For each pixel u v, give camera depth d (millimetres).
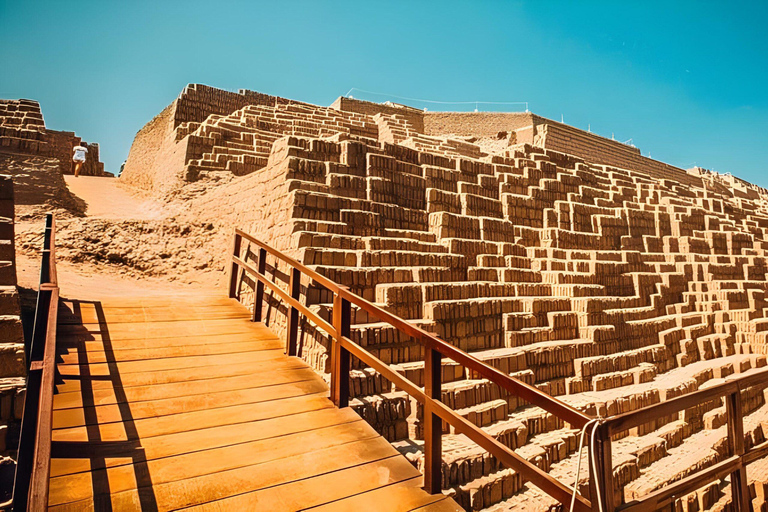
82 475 2814
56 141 22047
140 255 9328
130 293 7375
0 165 11844
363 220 8805
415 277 8016
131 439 3234
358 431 3713
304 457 3273
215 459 3131
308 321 5605
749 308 16484
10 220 4293
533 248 12164
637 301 13078
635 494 6816
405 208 10453
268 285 5816
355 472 3158
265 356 5125
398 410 5551
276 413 3883
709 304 14961
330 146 10195
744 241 21094
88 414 3482
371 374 5734
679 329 12625
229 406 3910
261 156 14750
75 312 5609
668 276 14750
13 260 4023
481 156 22500
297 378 4629
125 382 4078
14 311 3652
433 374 3119
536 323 9422
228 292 7504
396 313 7133
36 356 2607
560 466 6586
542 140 30438
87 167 26047
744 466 2914
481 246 10703
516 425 6559
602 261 13070
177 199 12773
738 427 2928
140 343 4984
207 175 13602
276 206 8273
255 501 2756
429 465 3033
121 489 2723
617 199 18734
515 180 14727
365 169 10648
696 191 27281
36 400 2324
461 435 6211
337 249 7238
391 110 31125
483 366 2662
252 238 6805
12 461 2916
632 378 9875
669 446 8773
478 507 5172
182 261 9477
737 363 12688
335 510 2754
